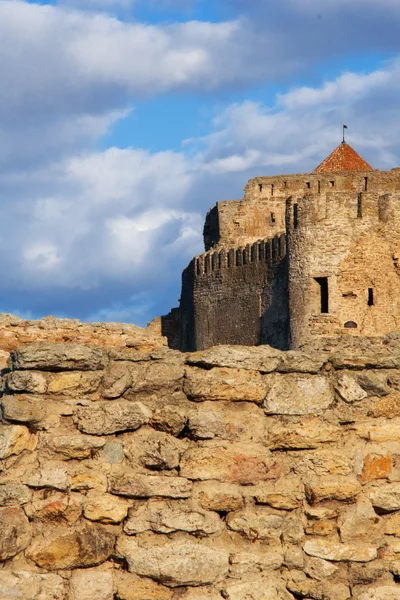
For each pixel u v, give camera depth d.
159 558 12.69
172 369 13.39
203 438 13.17
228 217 111.06
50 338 20.62
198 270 98.94
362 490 13.29
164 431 13.17
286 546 13.01
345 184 111.00
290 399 13.45
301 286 81.50
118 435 13.12
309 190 111.06
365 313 79.62
